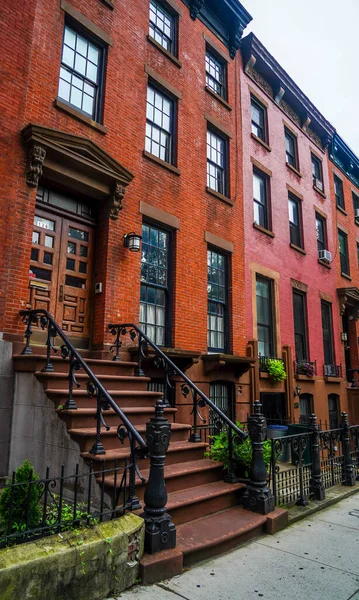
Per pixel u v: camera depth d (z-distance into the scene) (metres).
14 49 6.40
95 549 3.14
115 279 7.25
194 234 9.22
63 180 6.78
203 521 4.48
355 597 3.31
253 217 11.54
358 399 14.80
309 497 6.21
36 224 6.65
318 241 15.55
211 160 10.52
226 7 11.25
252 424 5.16
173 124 9.40
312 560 4.00
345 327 17.61
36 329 6.29
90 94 7.67
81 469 4.32
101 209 7.50
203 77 10.52
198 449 5.65
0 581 2.63
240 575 3.63
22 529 3.44
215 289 9.84
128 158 7.95
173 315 8.39
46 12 6.98
